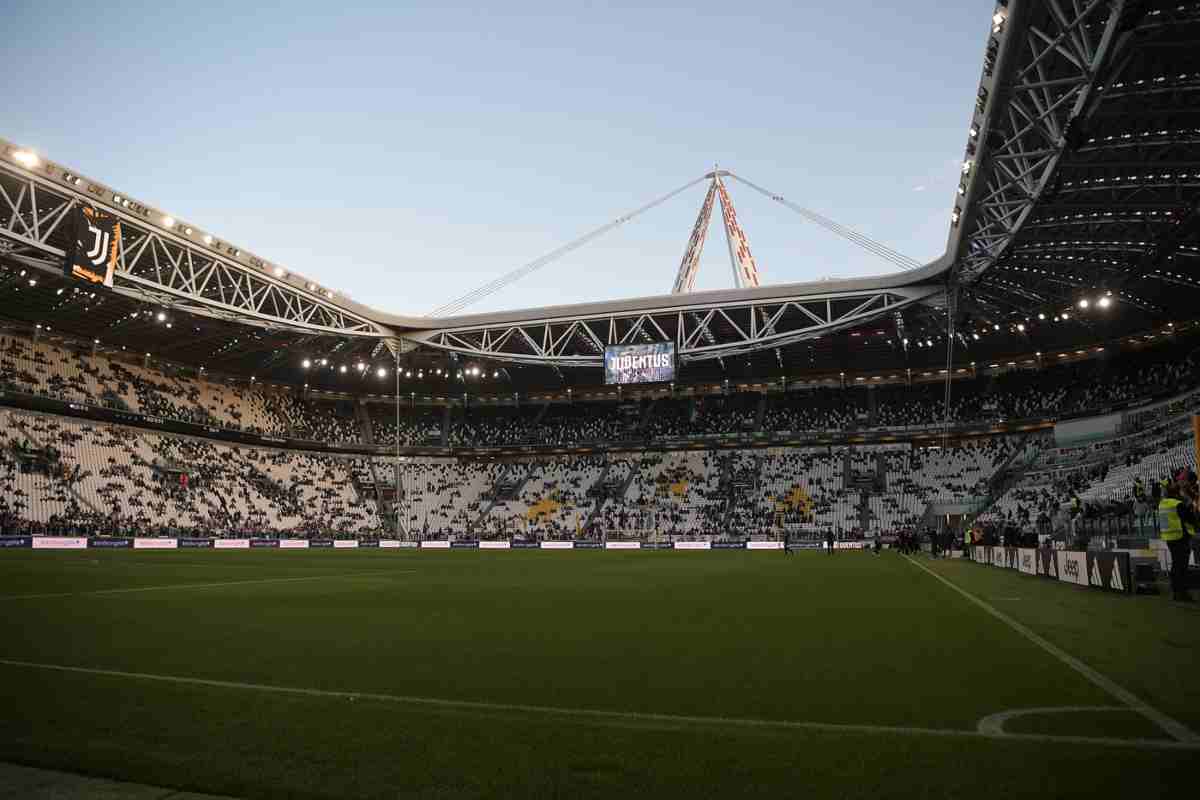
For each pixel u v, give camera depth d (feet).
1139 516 87.15
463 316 224.94
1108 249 149.07
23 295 191.72
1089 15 89.61
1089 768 16.66
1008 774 16.33
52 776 16.61
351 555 169.37
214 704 22.85
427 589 70.64
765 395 276.82
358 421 294.25
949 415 245.45
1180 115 103.09
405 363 263.90
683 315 219.20
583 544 236.84
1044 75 95.40
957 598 58.13
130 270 163.12
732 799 15.03
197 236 163.53
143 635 37.58
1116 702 22.84
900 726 20.29
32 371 207.51
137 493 210.38
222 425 249.96
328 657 31.42
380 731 19.93
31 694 23.90
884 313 188.96
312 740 19.08
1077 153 110.11
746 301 200.13
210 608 51.78
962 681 26.04
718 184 265.13
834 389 269.64
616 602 57.16
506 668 28.91
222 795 15.65
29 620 43.11
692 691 24.73
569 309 215.51
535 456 289.33
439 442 293.84
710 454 272.10
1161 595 57.11
